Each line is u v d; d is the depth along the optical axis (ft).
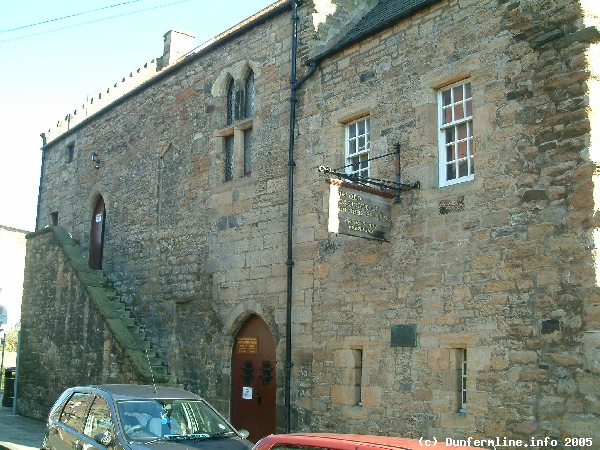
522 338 28.81
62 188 73.31
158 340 52.80
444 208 33.24
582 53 28.55
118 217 61.46
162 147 56.54
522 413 28.22
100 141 66.74
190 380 48.91
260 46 47.44
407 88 36.40
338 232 32.42
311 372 39.17
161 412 27.91
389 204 35.70
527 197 29.73
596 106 28.17
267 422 42.45
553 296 27.99
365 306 36.45
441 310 32.45
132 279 57.52
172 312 51.85
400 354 34.06
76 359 58.34
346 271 37.93
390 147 36.76
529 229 29.40
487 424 29.43
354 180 33.86
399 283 34.78
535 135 29.84
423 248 33.88
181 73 55.47
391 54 37.65
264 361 43.65
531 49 30.58
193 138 52.85
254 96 47.29
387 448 17.01
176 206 53.72
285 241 42.65
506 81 31.40
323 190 40.42
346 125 40.70
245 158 48.26
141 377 48.34
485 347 30.14
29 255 71.51
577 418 26.23
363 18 45.96
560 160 28.71
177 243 52.80
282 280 42.34
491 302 30.30
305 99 42.91
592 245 26.94
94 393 29.63
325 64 41.93
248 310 44.55
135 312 56.29
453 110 34.55
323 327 38.83
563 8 29.43
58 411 31.55
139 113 60.64
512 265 29.78
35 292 68.64
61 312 62.44
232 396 45.50
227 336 46.16
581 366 26.48
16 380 69.00
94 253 65.21
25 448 45.14
